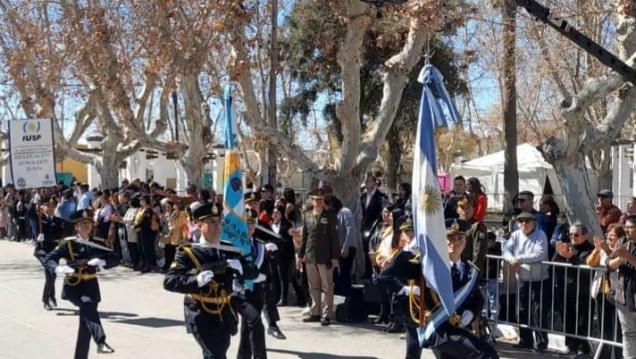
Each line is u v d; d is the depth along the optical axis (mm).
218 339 6383
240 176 8891
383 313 10695
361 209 13148
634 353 7566
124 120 19594
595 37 17266
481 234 8781
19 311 12023
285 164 30875
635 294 7395
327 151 34750
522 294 9188
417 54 12969
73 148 25078
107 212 18266
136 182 21656
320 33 22156
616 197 26188
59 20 24391
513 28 18547
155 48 16219
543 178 30312
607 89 10227
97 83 19047
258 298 8211
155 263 17234
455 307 6305
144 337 10031
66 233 12086
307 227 10773
